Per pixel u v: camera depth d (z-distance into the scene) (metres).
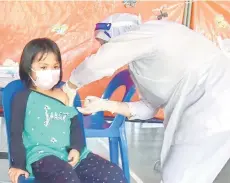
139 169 2.84
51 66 1.68
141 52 1.65
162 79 1.73
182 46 1.68
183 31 1.72
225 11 3.35
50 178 1.55
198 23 3.36
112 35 1.86
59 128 1.67
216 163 1.65
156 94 1.81
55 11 3.31
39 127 1.64
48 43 1.68
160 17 3.34
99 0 3.32
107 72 1.65
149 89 1.82
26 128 1.64
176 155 1.67
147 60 1.72
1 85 2.49
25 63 1.66
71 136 1.71
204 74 1.68
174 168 1.65
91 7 3.33
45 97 1.68
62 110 1.70
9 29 3.27
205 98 1.66
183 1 3.33
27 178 1.59
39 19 3.30
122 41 1.65
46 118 1.66
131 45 1.64
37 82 1.67
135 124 4.06
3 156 2.84
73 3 3.32
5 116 1.66
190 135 1.65
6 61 3.28
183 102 1.70
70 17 3.33
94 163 1.68
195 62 1.68
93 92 3.37
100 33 1.88
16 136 1.62
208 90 1.66
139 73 1.81
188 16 3.35
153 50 1.66
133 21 1.86
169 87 1.74
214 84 1.67
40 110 1.66
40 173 1.56
